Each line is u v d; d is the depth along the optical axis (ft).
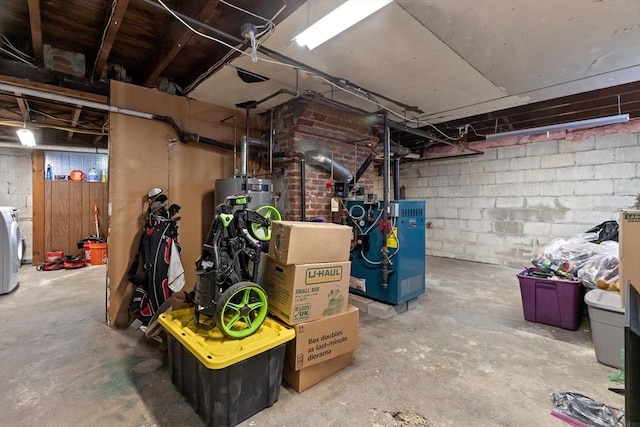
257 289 6.03
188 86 10.41
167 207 10.30
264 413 5.57
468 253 19.97
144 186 10.03
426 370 7.01
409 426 5.27
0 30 7.90
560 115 14.15
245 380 5.33
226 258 6.33
